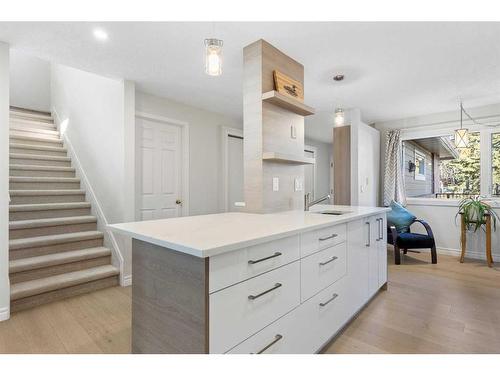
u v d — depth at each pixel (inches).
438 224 176.6
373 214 101.2
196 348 45.7
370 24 80.0
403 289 116.0
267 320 54.1
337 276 78.0
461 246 161.5
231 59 101.8
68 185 162.9
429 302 103.3
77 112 170.1
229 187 186.4
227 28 82.0
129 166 124.2
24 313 95.1
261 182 89.4
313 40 88.4
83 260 122.1
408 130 186.4
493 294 110.6
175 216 154.9
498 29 81.7
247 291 50.2
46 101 228.2
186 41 89.5
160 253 54.1
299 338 62.4
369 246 100.1
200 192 167.0
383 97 144.3
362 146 170.9
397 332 82.0
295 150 104.0
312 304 66.9
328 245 73.8
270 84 91.0
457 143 151.6
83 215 149.0
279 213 91.8
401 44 90.8
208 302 44.3
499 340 77.5
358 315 92.9
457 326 85.4
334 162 172.7
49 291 104.3
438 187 182.9
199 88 133.6
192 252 43.4
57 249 123.9
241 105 160.9
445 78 119.0
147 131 143.5
